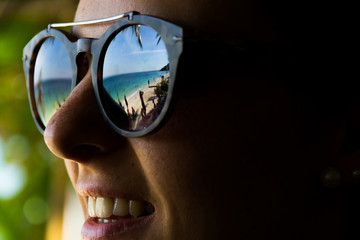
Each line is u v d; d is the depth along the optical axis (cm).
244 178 111
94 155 118
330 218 120
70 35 132
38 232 313
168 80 106
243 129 111
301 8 115
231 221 111
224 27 111
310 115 117
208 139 109
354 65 122
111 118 115
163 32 106
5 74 310
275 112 113
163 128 110
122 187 117
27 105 314
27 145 317
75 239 313
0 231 311
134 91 111
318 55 117
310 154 117
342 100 121
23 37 299
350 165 120
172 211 112
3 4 281
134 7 117
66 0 274
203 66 108
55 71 138
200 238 111
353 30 121
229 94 110
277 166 114
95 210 130
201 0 111
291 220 116
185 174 109
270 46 112
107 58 116
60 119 115
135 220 120
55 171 304
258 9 113
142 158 113
